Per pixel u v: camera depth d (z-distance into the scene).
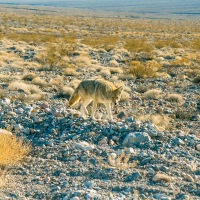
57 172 10.66
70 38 60.38
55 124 13.96
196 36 77.88
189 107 19.69
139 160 11.21
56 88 23.78
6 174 10.59
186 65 34.81
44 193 9.28
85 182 9.83
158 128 13.71
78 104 18.70
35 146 12.58
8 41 53.25
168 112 18.41
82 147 11.96
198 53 46.03
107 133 13.09
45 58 37.00
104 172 10.38
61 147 12.25
